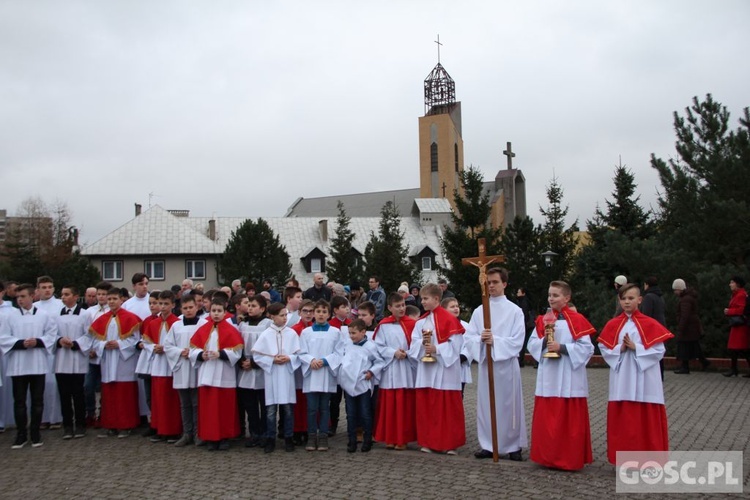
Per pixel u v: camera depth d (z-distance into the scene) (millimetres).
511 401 9016
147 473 8625
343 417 12758
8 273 46906
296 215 89750
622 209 30891
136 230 52906
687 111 21094
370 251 40188
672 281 19781
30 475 8656
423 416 9469
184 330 10320
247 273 48125
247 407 10102
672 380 16297
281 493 7590
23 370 10273
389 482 7914
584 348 8258
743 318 16344
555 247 26547
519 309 9133
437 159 77625
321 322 9977
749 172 19344
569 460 8164
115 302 11117
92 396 11914
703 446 9438
